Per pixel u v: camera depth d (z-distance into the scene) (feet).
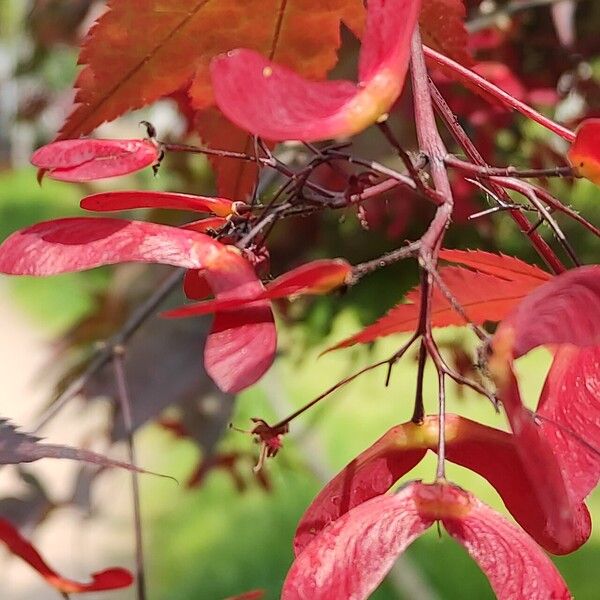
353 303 2.11
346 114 0.93
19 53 2.67
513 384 0.88
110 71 1.11
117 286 1.90
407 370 3.30
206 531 3.42
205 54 1.11
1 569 2.96
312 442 2.20
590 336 0.89
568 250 1.00
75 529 3.11
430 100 1.02
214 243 0.97
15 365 5.13
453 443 0.97
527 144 1.75
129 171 1.00
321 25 1.11
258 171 1.06
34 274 0.96
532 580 0.93
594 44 1.89
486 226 1.85
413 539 0.94
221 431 1.73
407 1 0.94
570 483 0.95
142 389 1.61
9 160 9.15
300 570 0.93
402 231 1.83
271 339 0.95
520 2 1.78
